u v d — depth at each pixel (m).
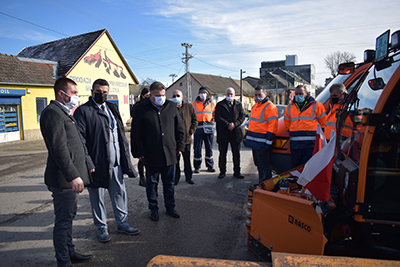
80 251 3.04
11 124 14.01
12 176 6.43
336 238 2.45
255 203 2.78
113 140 3.27
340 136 2.76
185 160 5.46
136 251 3.04
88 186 3.13
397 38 1.83
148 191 3.80
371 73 2.40
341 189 2.18
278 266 1.27
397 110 1.76
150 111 3.68
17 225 3.69
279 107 10.66
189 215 4.00
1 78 13.39
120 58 21.48
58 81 2.58
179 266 1.32
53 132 2.39
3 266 2.75
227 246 3.13
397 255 1.96
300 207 2.14
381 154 1.83
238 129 5.76
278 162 4.48
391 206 1.85
